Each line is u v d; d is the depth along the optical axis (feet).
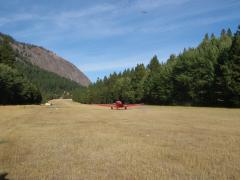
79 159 41.42
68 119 107.45
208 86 228.63
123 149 47.91
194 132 67.67
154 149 47.57
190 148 48.14
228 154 43.16
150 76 332.80
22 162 39.88
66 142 55.26
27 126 83.35
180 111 154.51
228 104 215.10
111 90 470.39
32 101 360.28
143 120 100.53
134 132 68.64
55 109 185.88
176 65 262.67
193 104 250.78
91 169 36.01
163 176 32.45
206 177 31.89
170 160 39.99
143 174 33.32
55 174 34.06
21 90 301.84
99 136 62.54
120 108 199.11
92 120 102.68
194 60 242.17
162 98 290.15
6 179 32.37
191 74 243.60
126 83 409.90
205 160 39.58
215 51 230.27
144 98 339.57
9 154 44.80
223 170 34.50
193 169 35.14
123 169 35.65
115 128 77.15
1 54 361.10
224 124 84.28
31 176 33.35
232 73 200.44
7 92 278.05
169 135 63.05
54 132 69.87
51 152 46.24
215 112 140.05
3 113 141.08
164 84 286.46
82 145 52.01
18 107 205.36
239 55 201.16
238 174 32.86
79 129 75.77
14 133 68.13
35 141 56.49
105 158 41.78
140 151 46.21
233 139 56.80
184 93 264.11
